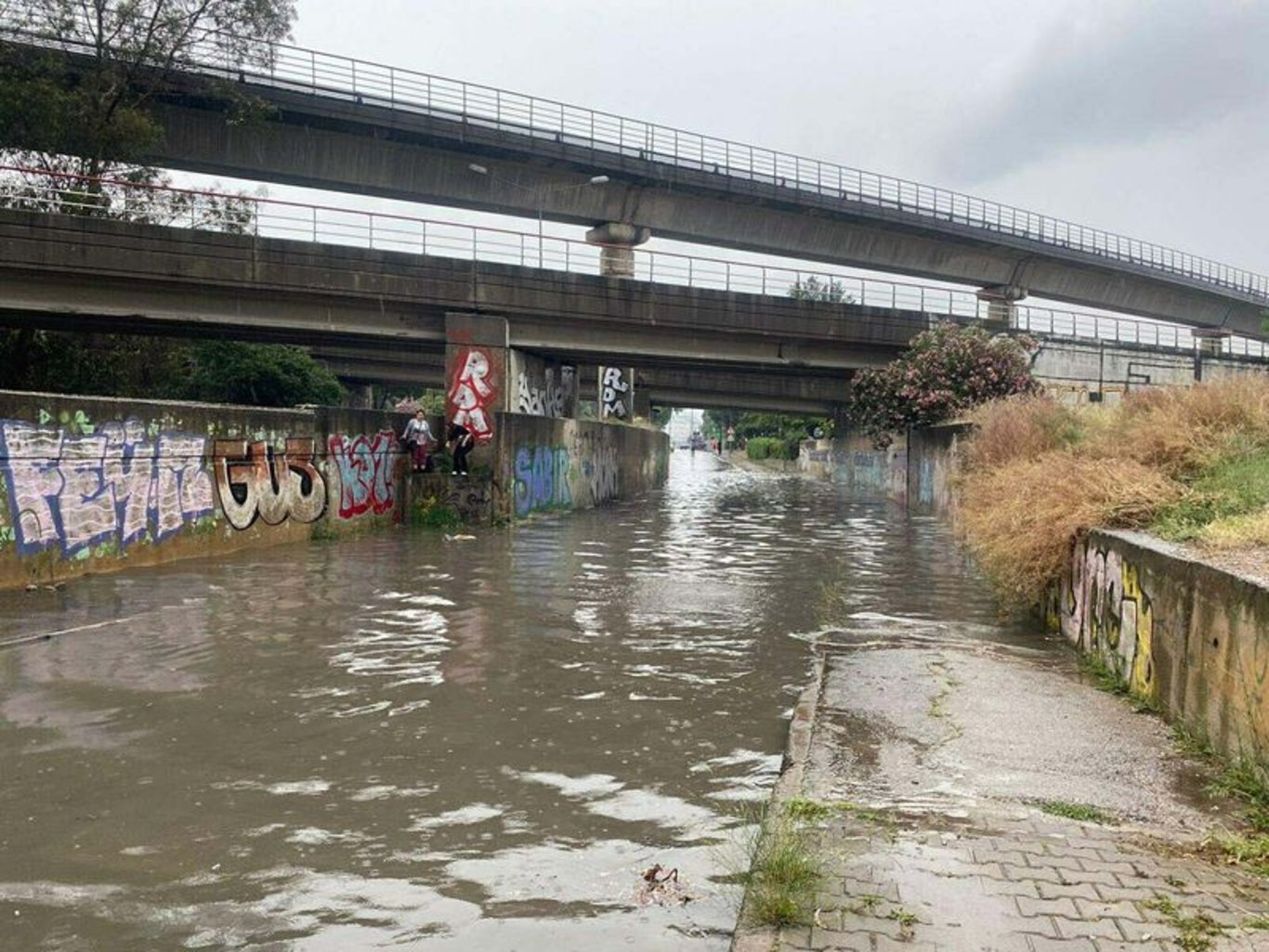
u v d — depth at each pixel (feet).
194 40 92.79
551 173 123.44
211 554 47.67
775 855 13.08
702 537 63.62
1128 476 28.89
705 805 16.30
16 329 83.61
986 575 38.99
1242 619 16.44
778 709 22.18
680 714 21.61
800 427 229.66
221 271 71.46
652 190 129.49
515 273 78.48
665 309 85.51
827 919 11.67
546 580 42.01
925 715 20.71
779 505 99.76
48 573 37.78
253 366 103.04
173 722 20.36
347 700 22.17
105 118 87.10
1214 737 17.58
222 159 106.73
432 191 118.11
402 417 67.97
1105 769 17.16
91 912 12.36
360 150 113.19
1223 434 31.99
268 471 52.29
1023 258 157.79
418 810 15.85
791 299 92.27
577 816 15.71
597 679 24.62
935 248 150.51
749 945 11.09
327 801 16.20
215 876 13.42
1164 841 14.07
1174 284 173.68
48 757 18.11
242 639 28.50
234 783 16.93
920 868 13.07
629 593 38.75
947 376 88.74
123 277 70.44
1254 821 14.56
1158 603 20.79
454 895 12.96
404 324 78.48
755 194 133.08
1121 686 22.93
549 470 81.25
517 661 26.37
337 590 37.96
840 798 15.80
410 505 67.46
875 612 34.81
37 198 76.69
